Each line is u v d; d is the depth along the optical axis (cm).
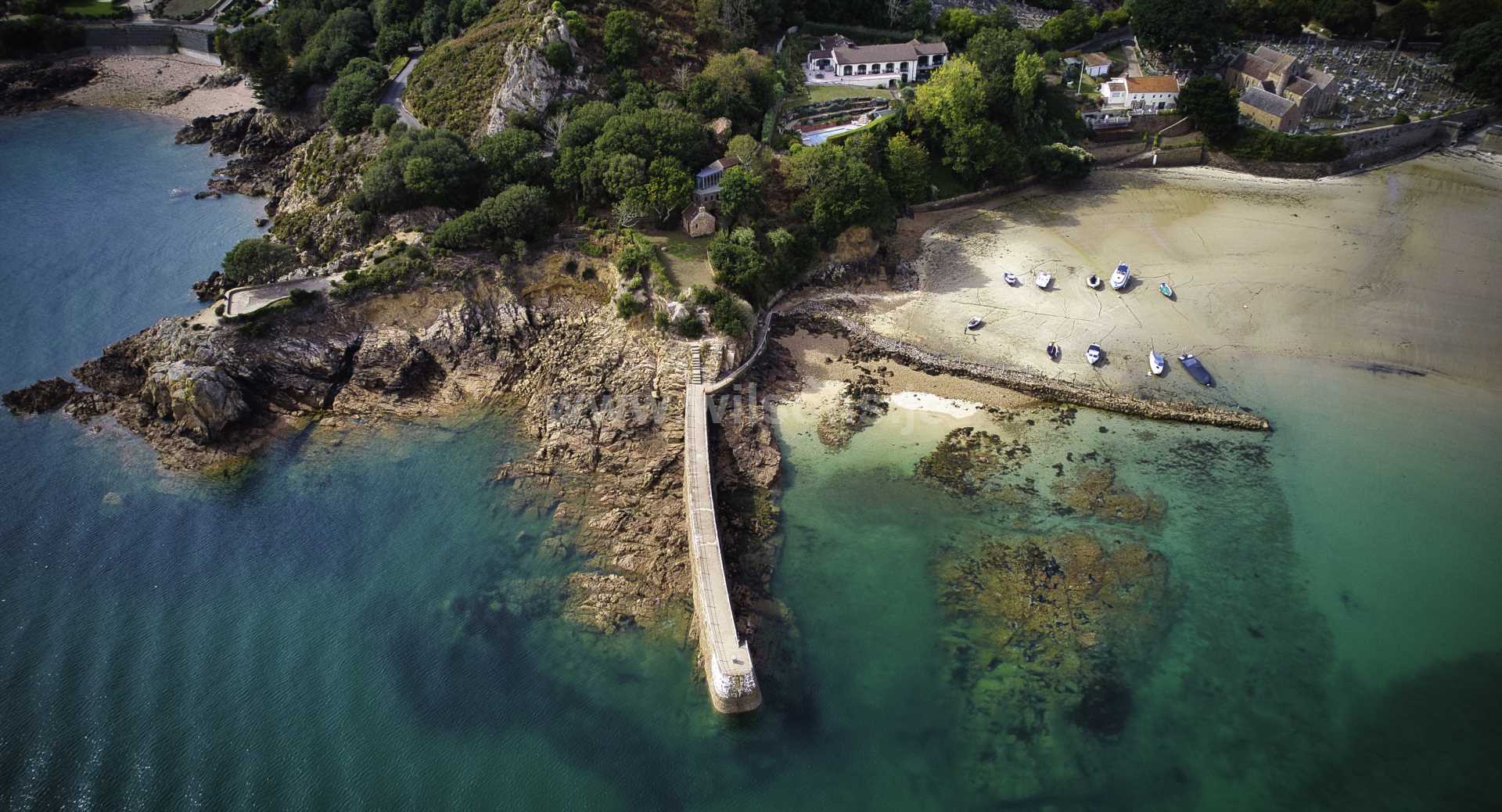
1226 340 11000
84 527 8369
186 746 6550
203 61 18562
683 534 8344
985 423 9825
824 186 11612
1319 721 6950
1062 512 8769
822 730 6831
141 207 13625
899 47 14900
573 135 11844
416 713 6831
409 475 9056
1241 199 14025
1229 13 16725
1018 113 14075
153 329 10238
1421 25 16600
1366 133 14650
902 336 11031
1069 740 6800
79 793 6225
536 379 10169
